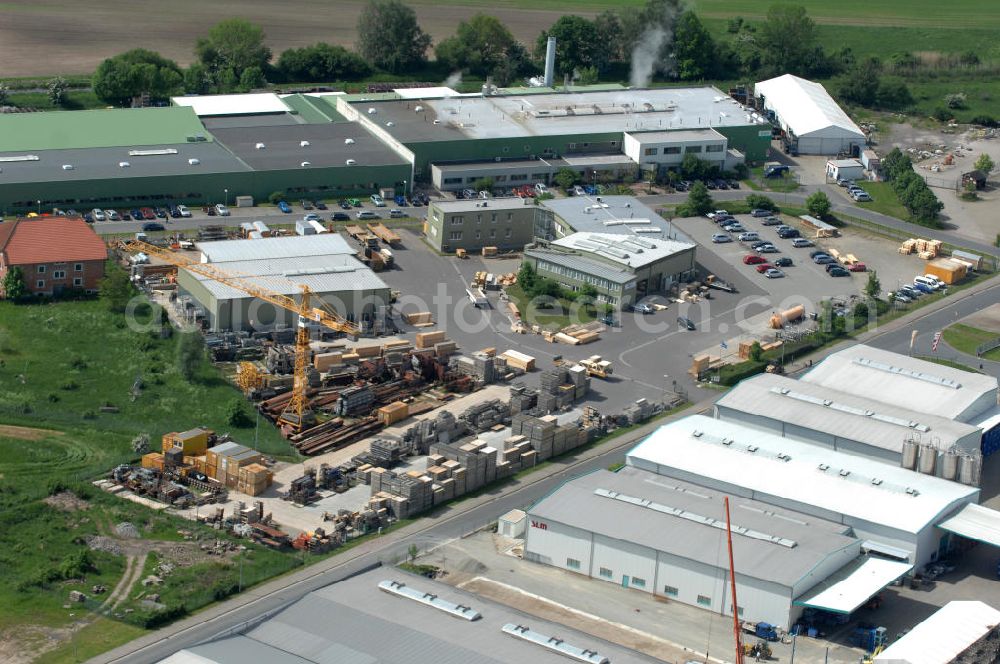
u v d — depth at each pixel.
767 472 156.75
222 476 158.12
